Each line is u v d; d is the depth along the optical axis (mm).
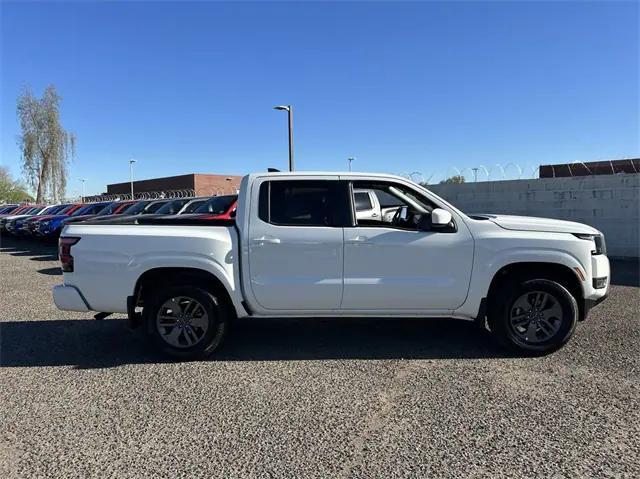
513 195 13211
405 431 3607
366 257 5059
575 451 3307
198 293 5055
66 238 5164
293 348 5516
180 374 4785
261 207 5133
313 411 3945
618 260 11469
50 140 51125
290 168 30234
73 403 4156
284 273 5078
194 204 12836
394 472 3098
